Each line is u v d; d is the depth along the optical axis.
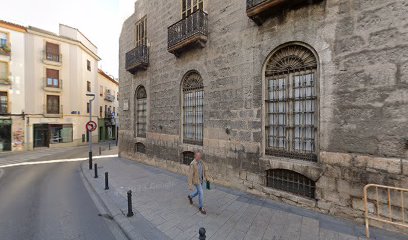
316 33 5.25
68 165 12.94
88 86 27.75
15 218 5.37
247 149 6.69
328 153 5.05
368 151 4.54
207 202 5.99
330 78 5.03
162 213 5.38
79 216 5.51
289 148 5.93
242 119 6.82
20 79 20.69
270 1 5.62
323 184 5.12
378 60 4.42
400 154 4.19
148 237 4.33
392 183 4.26
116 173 9.78
